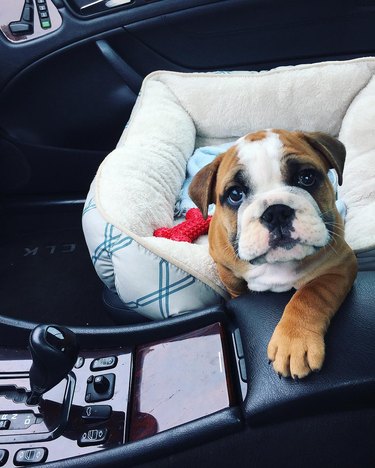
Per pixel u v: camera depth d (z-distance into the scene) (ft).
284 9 2.85
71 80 3.00
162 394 1.35
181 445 1.21
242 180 1.61
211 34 2.96
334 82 2.77
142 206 2.23
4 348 1.59
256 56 3.03
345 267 1.60
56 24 2.84
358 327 1.29
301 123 2.86
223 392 1.30
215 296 1.94
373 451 1.20
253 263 1.57
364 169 2.41
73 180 3.24
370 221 2.01
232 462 1.23
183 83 2.93
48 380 1.32
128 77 3.02
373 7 2.83
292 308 1.39
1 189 3.21
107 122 3.15
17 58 2.88
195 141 3.06
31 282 2.89
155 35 2.95
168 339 1.50
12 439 1.32
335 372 1.17
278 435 1.19
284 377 1.22
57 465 1.23
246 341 1.39
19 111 3.02
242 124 2.92
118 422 1.33
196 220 2.33
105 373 1.46
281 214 1.46
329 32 2.92
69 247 3.11
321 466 1.22
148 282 1.90
